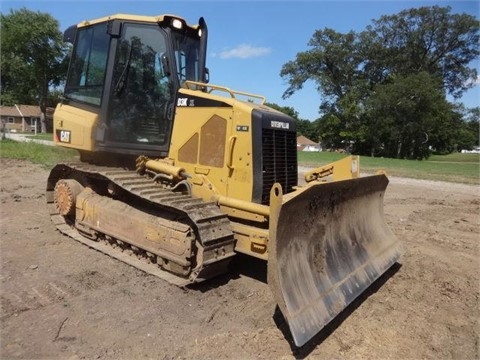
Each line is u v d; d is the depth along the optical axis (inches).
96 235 243.4
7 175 477.7
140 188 208.1
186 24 230.5
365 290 202.2
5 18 2112.5
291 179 222.4
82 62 258.5
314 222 177.2
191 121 218.4
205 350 144.0
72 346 142.6
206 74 246.5
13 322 156.6
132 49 230.4
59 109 265.0
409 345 154.3
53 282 193.2
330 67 2299.5
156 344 146.2
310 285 164.2
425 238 298.0
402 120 2016.5
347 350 148.8
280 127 211.8
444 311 183.2
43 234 264.2
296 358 142.2
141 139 233.8
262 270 217.6
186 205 190.4
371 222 230.2
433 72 2257.6
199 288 193.3
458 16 2127.2
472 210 404.8
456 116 2326.5
